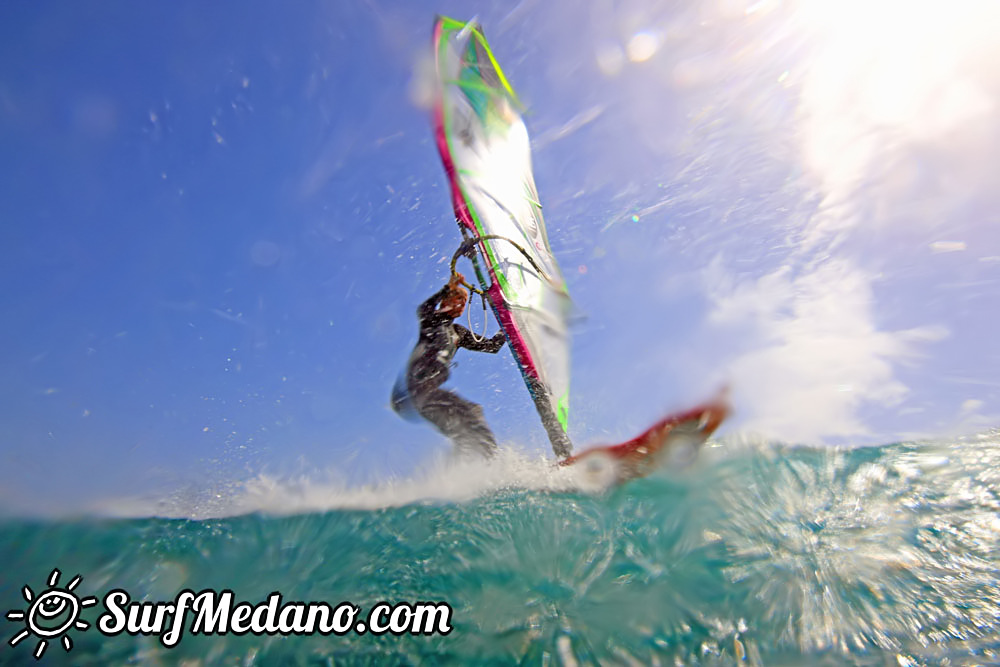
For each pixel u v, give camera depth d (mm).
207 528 3008
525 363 3934
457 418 3816
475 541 2766
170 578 2568
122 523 3055
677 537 2693
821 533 2664
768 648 2027
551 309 4230
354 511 3188
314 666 2053
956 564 2393
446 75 4586
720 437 3670
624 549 2633
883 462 3273
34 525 3002
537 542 2725
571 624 2199
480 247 4082
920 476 3111
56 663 2066
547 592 2383
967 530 2613
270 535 2926
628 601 2307
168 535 2932
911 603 2180
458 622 2240
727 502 2957
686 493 3066
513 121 4891
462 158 4387
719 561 2506
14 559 2666
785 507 2883
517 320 4008
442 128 4402
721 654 2023
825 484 3088
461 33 4852
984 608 2127
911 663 1914
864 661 1939
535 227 4586
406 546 2770
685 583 2379
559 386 4016
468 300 4078
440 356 3914
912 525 2678
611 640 2113
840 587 2297
